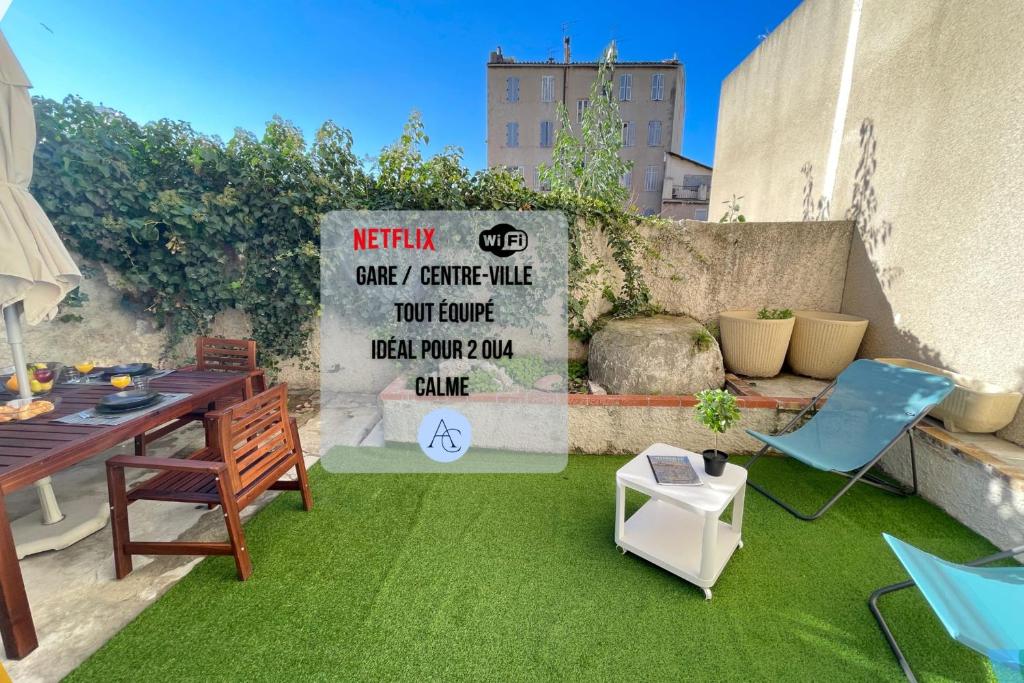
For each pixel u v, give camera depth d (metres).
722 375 3.93
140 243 4.01
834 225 4.25
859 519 2.52
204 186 4.26
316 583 1.99
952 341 3.09
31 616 1.66
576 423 3.36
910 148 3.50
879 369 2.81
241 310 4.71
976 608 1.34
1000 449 2.47
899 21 3.62
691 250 4.44
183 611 1.82
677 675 1.55
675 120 22.39
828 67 4.61
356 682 1.52
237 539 1.96
